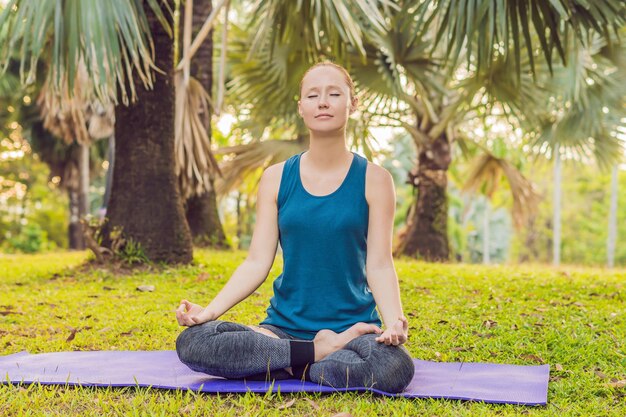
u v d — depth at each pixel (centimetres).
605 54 894
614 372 342
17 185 2764
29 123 1827
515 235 3834
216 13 750
